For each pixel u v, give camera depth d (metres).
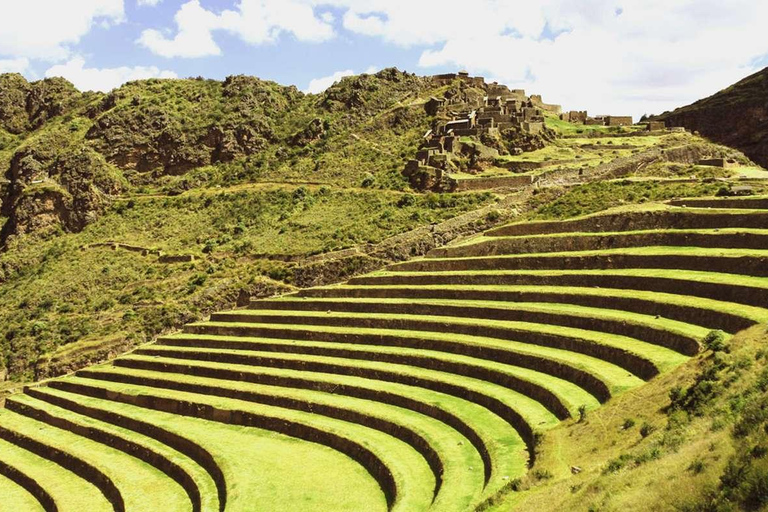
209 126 157.75
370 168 137.38
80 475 70.56
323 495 54.00
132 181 151.25
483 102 154.50
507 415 56.12
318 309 91.50
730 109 147.62
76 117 167.75
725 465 31.41
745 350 46.22
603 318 63.75
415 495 49.50
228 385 78.50
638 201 92.88
